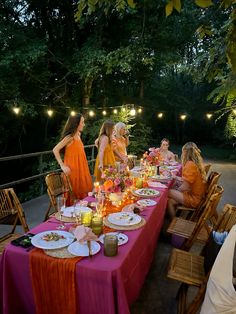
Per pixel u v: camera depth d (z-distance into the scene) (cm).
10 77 855
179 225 319
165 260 321
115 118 1042
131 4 113
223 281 170
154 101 1466
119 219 227
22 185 1172
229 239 174
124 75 1214
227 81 242
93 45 965
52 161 971
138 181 342
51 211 447
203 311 178
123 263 170
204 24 182
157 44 1067
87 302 168
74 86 1077
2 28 807
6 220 262
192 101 1794
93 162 825
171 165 547
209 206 270
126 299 166
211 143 1973
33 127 1174
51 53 953
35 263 173
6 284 180
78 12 147
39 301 176
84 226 189
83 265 164
